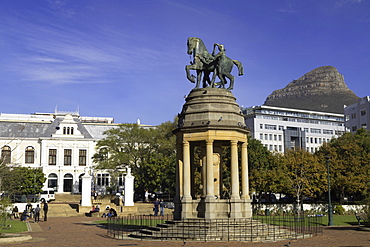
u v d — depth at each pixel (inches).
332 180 2413.9
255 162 2378.2
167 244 1009.5
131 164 3169.3
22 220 1930.4
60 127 4197.8
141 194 3280.0
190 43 1357.0
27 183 3277.6
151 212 2364.7
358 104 4608.8
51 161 4133.9
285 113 5890.8
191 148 1358.3
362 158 2647.6
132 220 1872.5
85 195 2436.0
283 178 2298.2
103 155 3489.2
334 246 965.8
